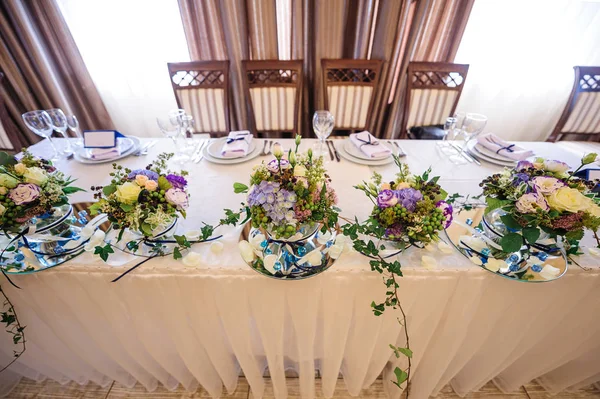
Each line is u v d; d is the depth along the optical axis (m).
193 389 1.23
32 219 0.77
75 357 1.05
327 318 0.85
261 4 1.79
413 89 1.77
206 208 0.92
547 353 1.02
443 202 0.68
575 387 1.22
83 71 2.03
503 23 1.98
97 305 0.81
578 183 0.67
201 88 1.75
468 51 2.11
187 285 0.74
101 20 1.93
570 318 0.88
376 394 1.24
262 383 1.15
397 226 0.66
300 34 1.92
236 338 0.89
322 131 1.18
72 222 0.82
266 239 0.77
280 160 0.62
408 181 0.72
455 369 1.07
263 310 0.81
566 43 2.02
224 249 0.76
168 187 0.67
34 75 1.95
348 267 0.72
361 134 1.34
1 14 1.72
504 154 1.21
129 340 0.92
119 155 1.18
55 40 1.89
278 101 1.80
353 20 1.93
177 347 0.93
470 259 0.74
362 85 1.77
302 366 1.00
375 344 0.94
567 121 1.83
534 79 2.17
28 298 0.78
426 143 1.39
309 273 0.69
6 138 1.55
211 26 1.90
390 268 0.67
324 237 0.79
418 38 1.96
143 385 1.18
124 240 0.77
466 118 1.23
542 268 0.71
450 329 0.88
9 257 0.71
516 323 0.87
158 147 1.30
